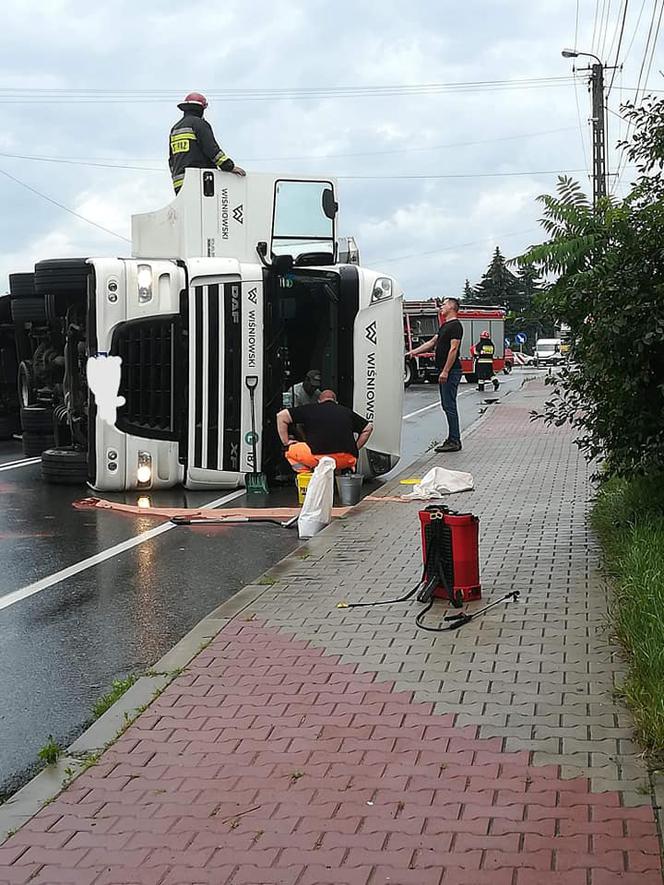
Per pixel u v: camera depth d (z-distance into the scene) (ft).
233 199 44.42
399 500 37.63
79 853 12.88
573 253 25.68
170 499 41.42
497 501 36.35
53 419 53.26
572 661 18.83
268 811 13.70
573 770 14.39
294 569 27.04
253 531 34.71
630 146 25.96
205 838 13.10
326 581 25.61
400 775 14.52
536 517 32.91
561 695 17.20
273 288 42.42
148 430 42.60
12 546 32.65
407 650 19.88
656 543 23.73
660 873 11.68
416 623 21.59
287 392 44.16
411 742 15.61
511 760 14.80
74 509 39.40
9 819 13.87
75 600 26.04
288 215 45.19
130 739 16.22
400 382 44.62
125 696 18.07
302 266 45.06
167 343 42.29
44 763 16.24
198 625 22.06
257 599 24.03
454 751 15.21
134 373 42.19
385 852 12.49
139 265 41.98
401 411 44.88
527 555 27.40
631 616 19.51
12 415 68.08
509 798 13.66
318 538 31.12
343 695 17.66
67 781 14.89
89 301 41.81
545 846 12.41
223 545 32.45
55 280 44.45
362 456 43.93
